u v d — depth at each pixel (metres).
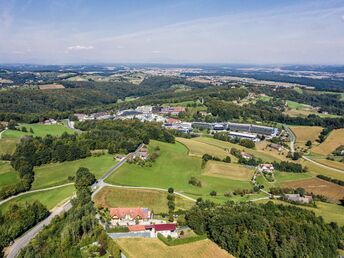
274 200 160.75
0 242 110.69
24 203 137.75
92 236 103.06
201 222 111.31
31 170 173.38
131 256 93.31
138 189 151.38
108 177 162.50
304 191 174.50
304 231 113.94
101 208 128.50
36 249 100.19
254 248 104.38
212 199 151.88
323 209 154.88
